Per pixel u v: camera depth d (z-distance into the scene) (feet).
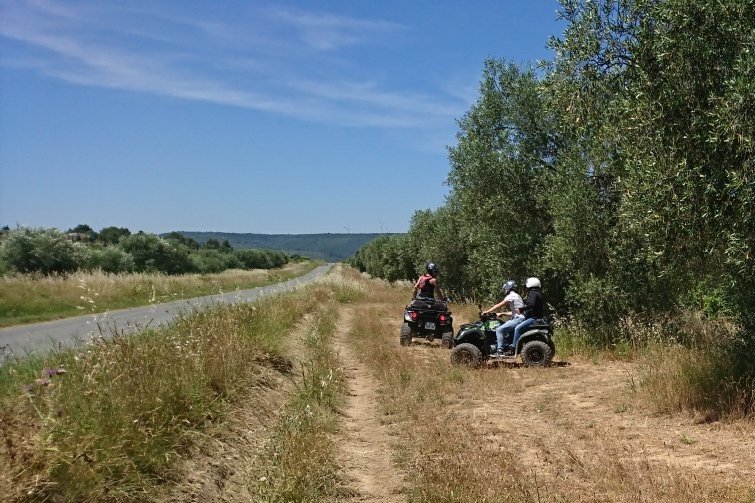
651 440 21.08
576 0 30.99
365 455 21.25
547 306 47.60
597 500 15.56
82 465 12.48
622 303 39.99
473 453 19.56
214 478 16.14
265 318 37.96
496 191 50.49
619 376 32.58
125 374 17.61
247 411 22.34
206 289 97.04
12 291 72.90
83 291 79.30
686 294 39.19
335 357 38.70
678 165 21.57
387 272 150.61
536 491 16.08
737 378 24.32
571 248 41.16
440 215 104.63
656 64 25.13
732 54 22.71
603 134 30.14
